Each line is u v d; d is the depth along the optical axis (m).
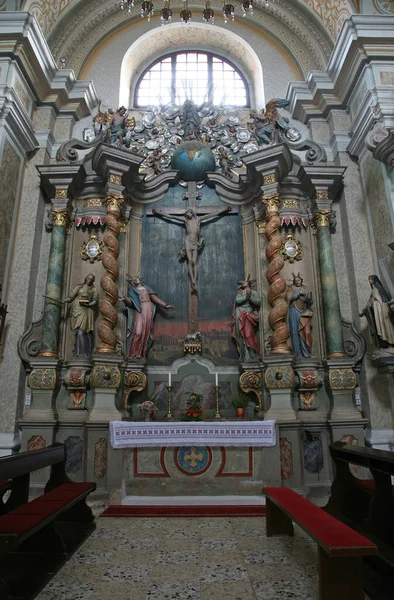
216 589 2.98
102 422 6.45
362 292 7.58
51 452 4.16
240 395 7.54
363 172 8.04
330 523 2.87
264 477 6.04
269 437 6.04
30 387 6.85
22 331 7.26
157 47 10.64
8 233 7.43
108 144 7.62
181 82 10.44
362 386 7.25
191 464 6.02
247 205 8.62
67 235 7.98
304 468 6.68
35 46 7.95
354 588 2.58
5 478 3.07
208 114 9.60
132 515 5.03
